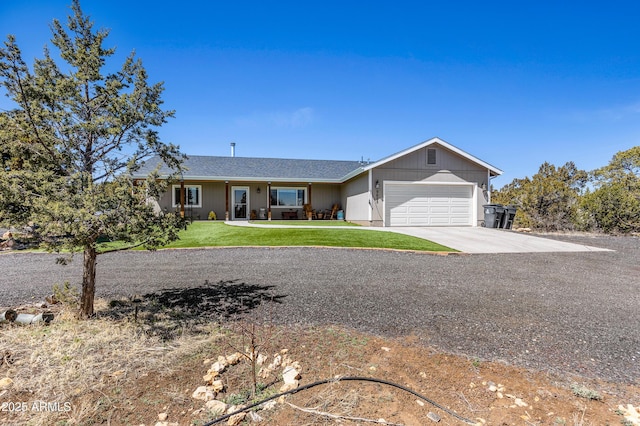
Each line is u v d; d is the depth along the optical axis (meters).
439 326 3.71
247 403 2.28
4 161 3.28
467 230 13.91
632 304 4.66
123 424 2.06
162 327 3.51
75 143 3.45
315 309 4.20
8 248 8.97
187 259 7.62
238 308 4.21
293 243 9.72
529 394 2.42
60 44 3.47
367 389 2.44
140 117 3.57
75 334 3.23
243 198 18.95
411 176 15.16
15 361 2.73
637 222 13.71
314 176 19.38
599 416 2.17
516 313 4.20
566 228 14.97
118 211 3.16
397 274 6.26
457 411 2.21
